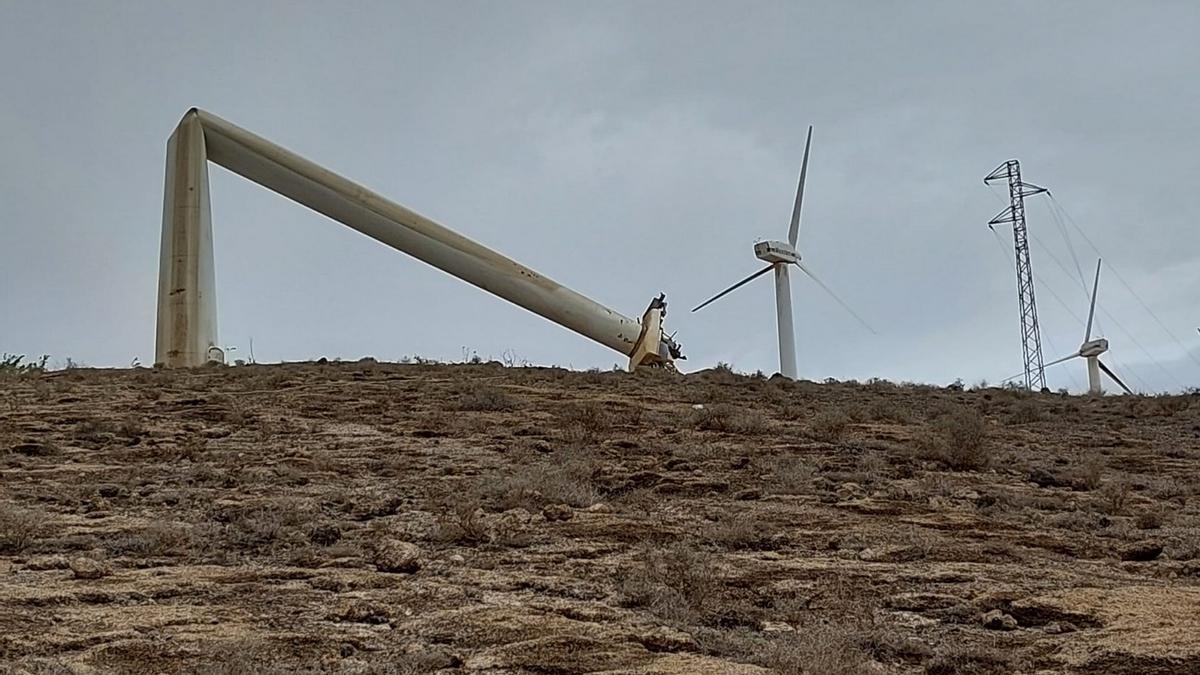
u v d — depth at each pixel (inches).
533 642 296.0
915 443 735.7
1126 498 587.5
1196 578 400.2
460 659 281.4
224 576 369.1
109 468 573.9
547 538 439.8
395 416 780.0
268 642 293.0
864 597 362.9
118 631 297.4
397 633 308.8
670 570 379.6
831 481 593.0
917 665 296.0
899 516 506.6
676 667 275.3
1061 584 381.4
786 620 332.5
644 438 727.7
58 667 260.8
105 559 390.9
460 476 572.1
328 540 432.5
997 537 467.8
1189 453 787.4
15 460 587.8
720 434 764.0
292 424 735.1
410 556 387.2
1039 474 640.4
